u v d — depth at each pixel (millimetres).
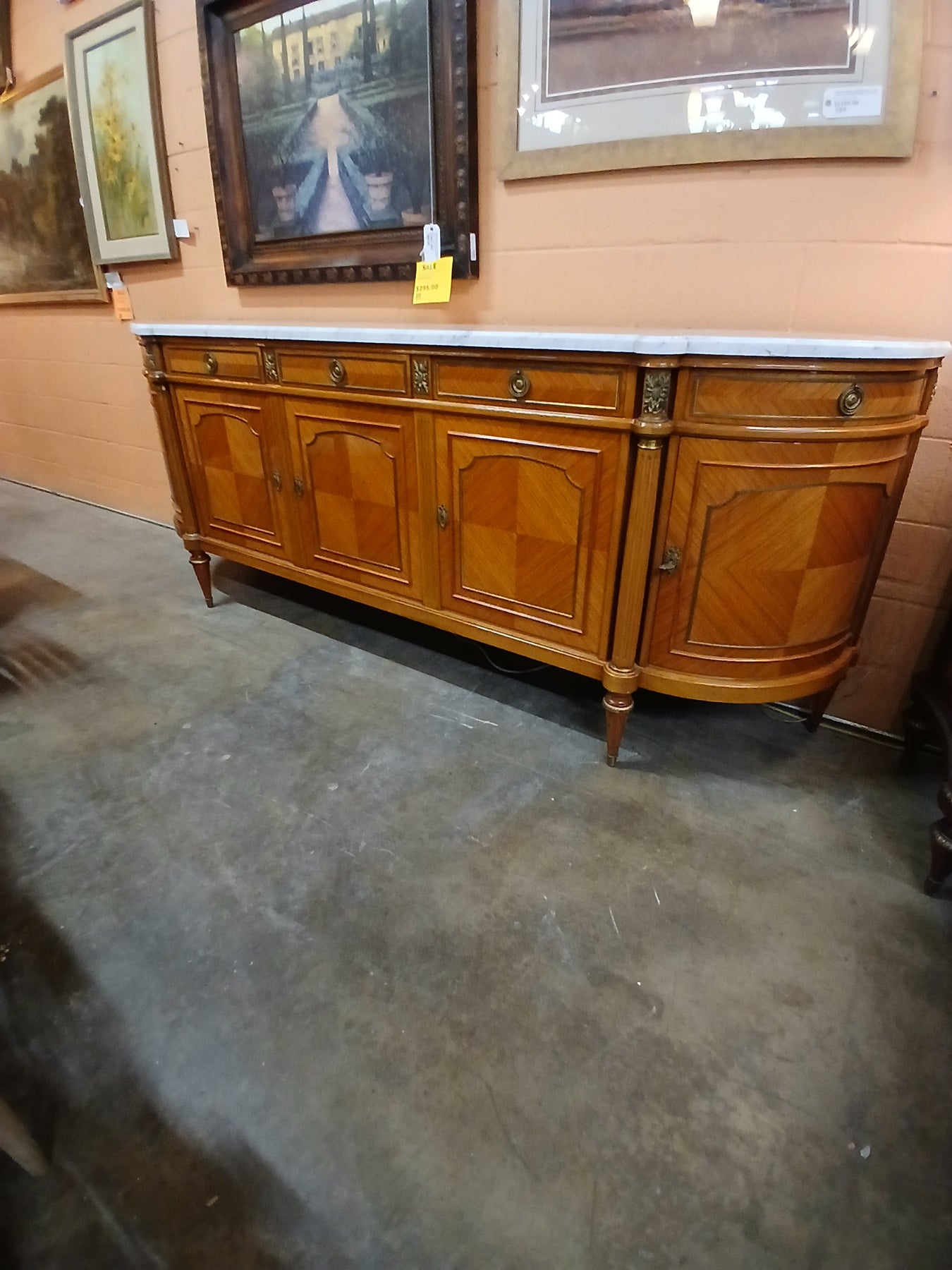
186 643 2133
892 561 1538
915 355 1126
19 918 1198
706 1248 781
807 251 1407
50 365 3332
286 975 1097
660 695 1846
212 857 1324
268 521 2006
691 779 1523
